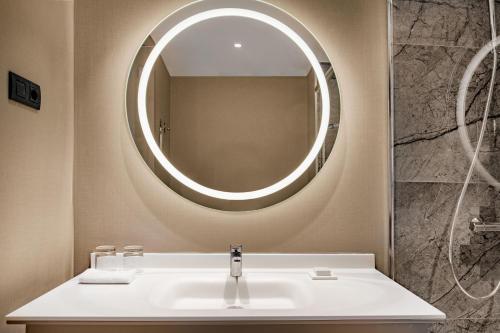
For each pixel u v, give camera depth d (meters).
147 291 1.09
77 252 1.38
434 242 1.36
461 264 1.36
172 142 1.40
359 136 1.41
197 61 1.41
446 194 1.37
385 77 1.42
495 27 1.38
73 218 1.38
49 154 1.23
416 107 1.38
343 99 1.42
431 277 1.36
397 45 1.38
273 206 1.39
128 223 1.38
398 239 1.36
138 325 0.90
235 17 1.42
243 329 0.90
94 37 1.40
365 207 1.40
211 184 1.40
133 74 1.40
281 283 1.24
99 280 1.16
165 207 1.39
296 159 1.41
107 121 1.39
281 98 1.41
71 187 1.37
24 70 1.10
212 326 0.90
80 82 1.39
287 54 1.42
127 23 1.41
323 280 1.24
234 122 1.41
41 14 1.19
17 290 1.05
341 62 1.43
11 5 1.04
